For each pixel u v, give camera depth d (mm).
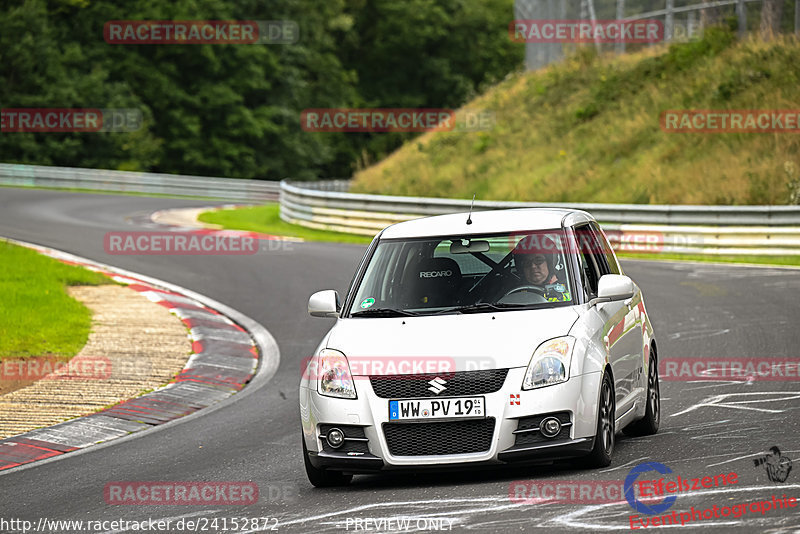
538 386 24500
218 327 57500
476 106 150250
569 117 127875
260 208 152625
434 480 26000
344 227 108438
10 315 54750
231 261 84625
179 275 77438
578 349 25188
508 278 27719
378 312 27453
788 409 32188
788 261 78375
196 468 29859
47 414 38062
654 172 104000
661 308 56969
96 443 34844
